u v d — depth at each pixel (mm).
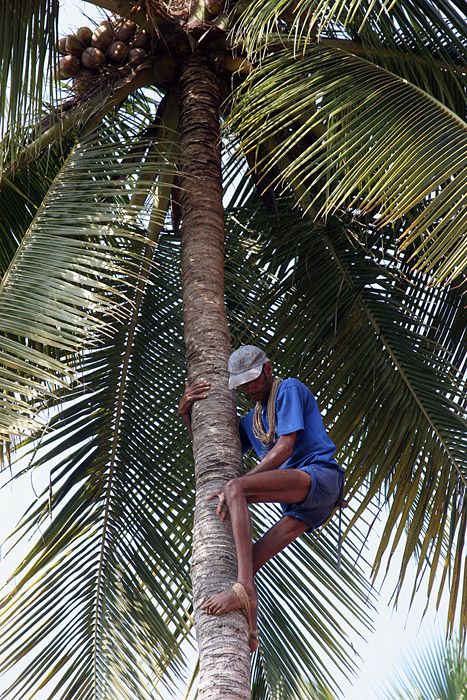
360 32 8562
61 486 9289
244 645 5785
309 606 9781
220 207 8984
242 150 9531
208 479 6750
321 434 6969
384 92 8117
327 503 6754
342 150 8305
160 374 9859
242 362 7055
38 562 9094
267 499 6582
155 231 9695
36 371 6969
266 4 8008
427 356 9750
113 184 8469
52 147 9742
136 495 9492
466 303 10023
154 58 9672
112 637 9008
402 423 9484
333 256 10234
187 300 8219
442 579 8805
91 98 9516
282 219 10352
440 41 8703
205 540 6340
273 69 8531
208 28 9453
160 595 9133
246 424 7293
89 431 9516
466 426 9359
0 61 8734
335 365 9867
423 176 7504
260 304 10164
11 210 9734
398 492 9203
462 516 9062
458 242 7504
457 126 7723
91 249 8359
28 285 7496
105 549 9320
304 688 9414
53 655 8852
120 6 9242
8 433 6660
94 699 8773
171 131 9781
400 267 10188
